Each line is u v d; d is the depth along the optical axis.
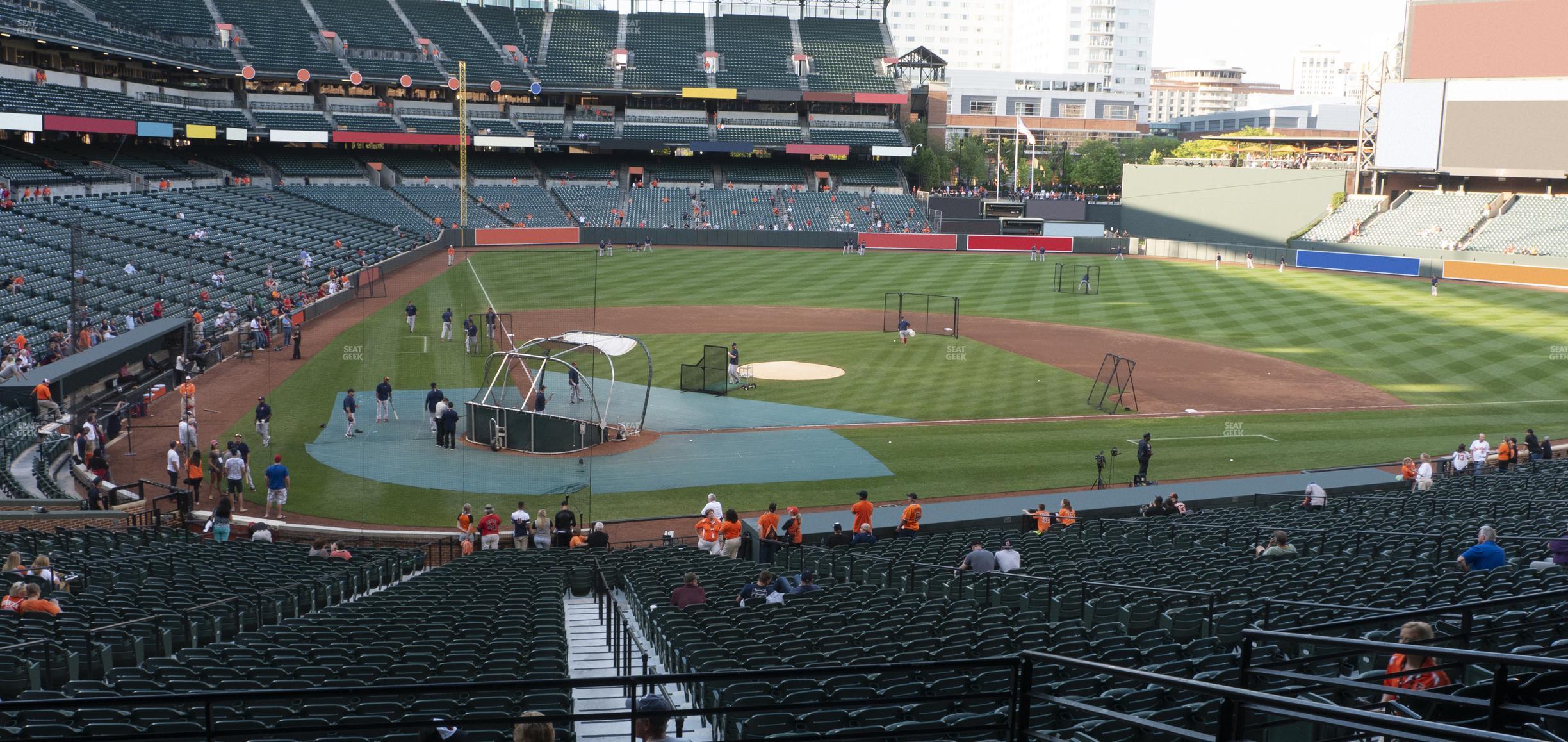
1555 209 74.88
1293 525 22.08
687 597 16.02
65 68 72.31
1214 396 41.53
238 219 68.62
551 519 27.70
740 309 61.16
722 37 107.62
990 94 174.25
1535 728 5.82
